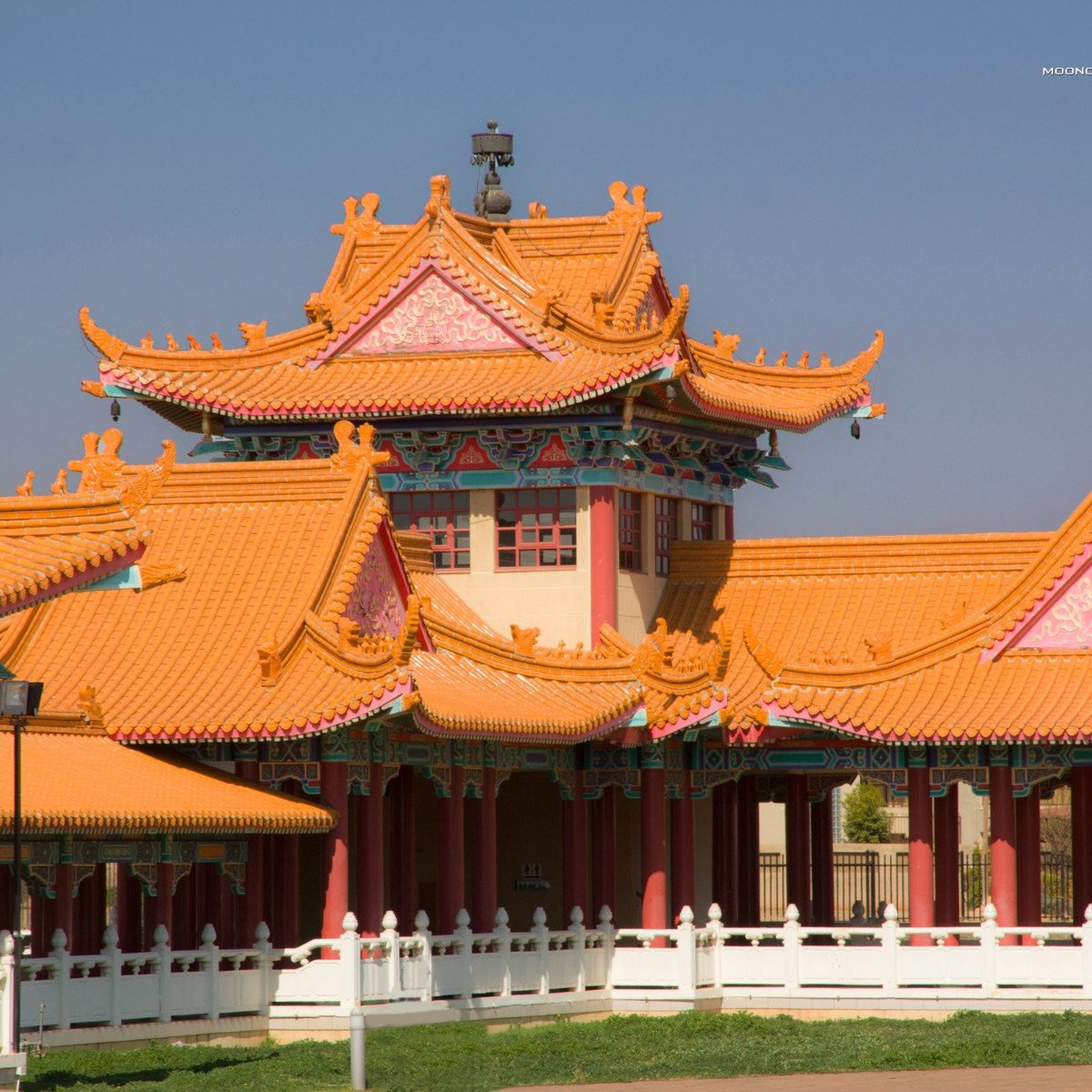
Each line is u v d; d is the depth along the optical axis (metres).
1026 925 76.88
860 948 73.19
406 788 71.44
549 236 88.00
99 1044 58.41
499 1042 64.00
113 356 82.56
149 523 72.31
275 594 69.12
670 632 84.19
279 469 72.62
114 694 66.12
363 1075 55.34
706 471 88.62
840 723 73.56
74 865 59.28
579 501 82.19
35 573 51.47
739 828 86.44
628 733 75.06
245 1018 62.97
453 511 83.56
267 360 84.75
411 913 71.19
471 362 83.44
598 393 79.12
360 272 87.75
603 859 77.56
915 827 75.25
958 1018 70.25
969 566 83.12
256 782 66.00
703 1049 63.91
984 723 72.81
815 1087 57.16
